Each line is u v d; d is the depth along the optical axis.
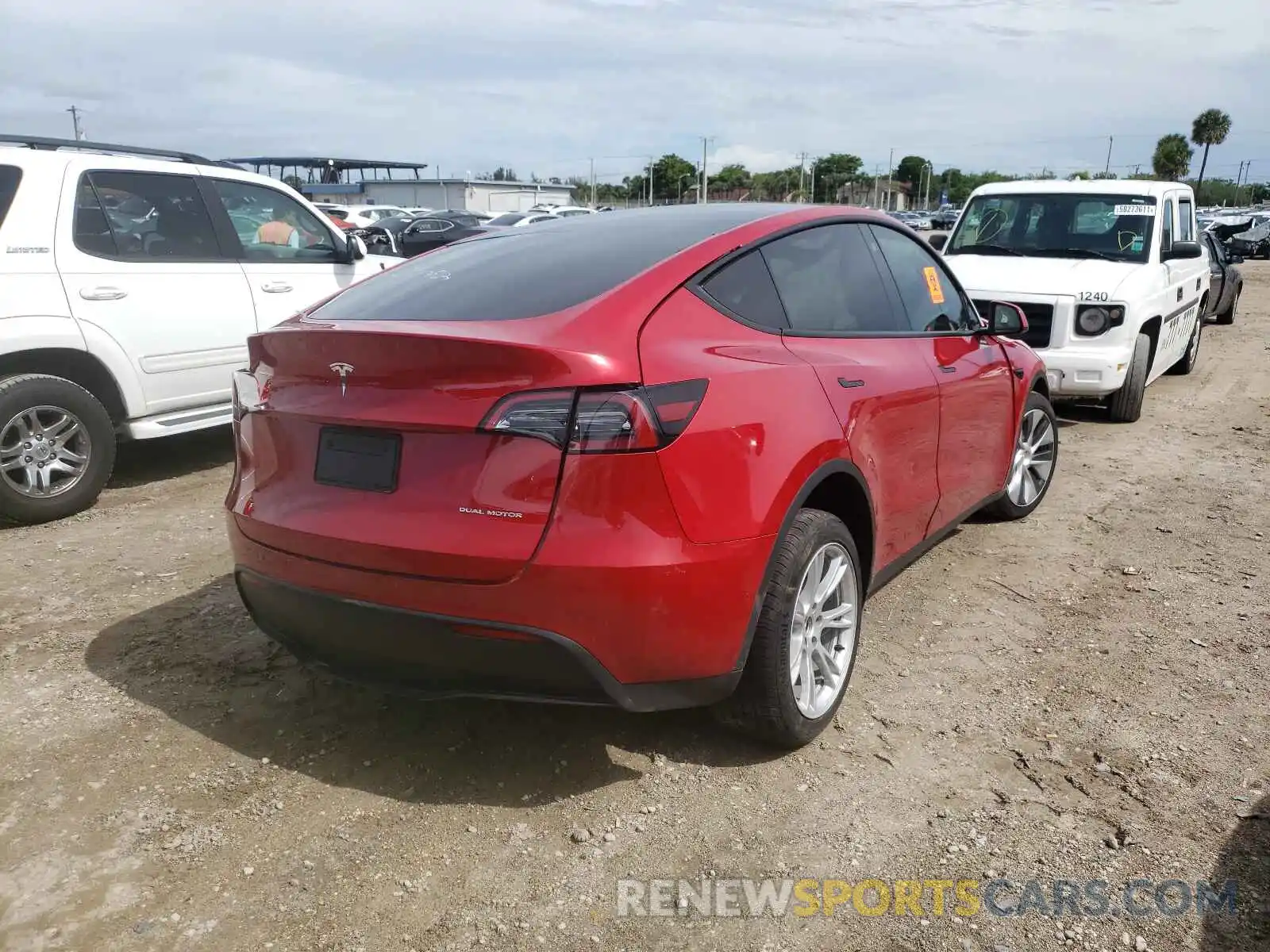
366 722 3.28
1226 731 3.23
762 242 3.27
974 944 2.31
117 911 2.40
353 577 2.66
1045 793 2.89
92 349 5.56
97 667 3.65
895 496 3.57
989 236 8.80
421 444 2.59
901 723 3.29
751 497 2.72
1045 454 5.55
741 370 2.82
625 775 2.99
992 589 4.47
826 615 3.16
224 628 4.00
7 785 2.91
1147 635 3.97
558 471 2.46
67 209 5.54
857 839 2.69
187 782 2.93
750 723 2.97
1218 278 13.41
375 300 3.19
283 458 2.88
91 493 5.56
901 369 3.62
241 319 6.38
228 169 6.59
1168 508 5.70
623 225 3.47
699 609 2.62
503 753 3.10
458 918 2.40
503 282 3.01
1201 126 91.50
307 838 2.69
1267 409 8.71
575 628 2.49
